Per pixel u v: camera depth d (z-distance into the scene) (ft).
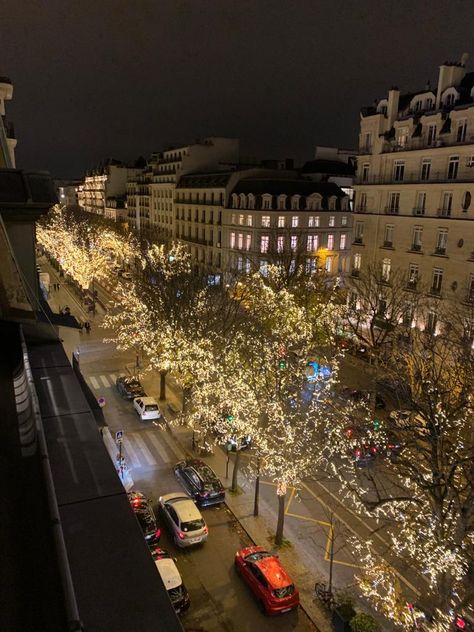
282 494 61.98
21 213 22.39
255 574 54.34
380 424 63.62
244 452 84.58
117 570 9.33
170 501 65.67
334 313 107.24
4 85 75.87
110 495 11.28
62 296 200.85
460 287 102.12
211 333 87.92
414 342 89.61
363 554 60.85
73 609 7.32
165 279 112.16
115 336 146.82
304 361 76.38
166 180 263.08
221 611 52.24
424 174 110.22
